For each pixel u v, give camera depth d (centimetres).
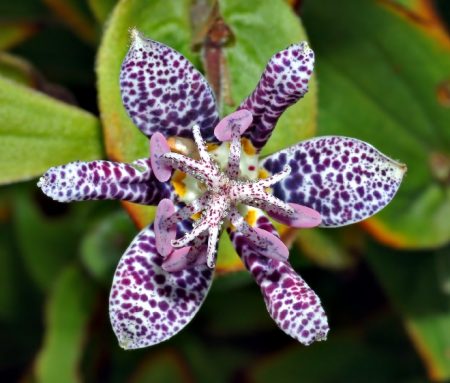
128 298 17
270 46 20
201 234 18
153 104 18
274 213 18
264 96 18
